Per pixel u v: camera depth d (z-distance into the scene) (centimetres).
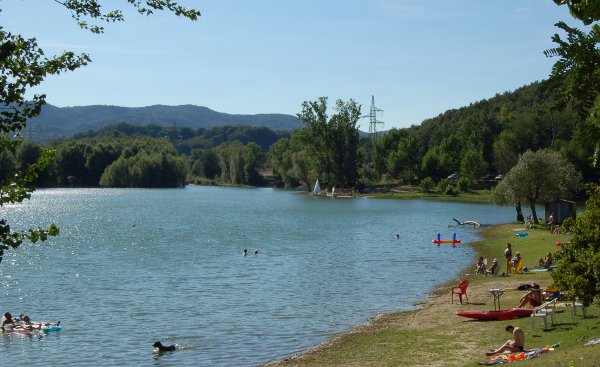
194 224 9425
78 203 14725
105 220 10156
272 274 4759
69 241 7144
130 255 5909
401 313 3366
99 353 2708
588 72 792
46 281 4481
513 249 5803
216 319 3303
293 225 9200
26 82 1069
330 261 5453
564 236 6116
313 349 2711
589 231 2272
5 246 998
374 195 16850
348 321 3228
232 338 2928
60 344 2850
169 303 3716
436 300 3684
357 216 10806
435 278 4503
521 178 7575
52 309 3578
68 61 1109
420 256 5722
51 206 13688
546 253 5228
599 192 2345
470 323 2952
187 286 4269
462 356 2394
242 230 8450
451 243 6681
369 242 6931
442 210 12025
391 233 7919
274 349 2739
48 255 5903
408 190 17512
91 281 4481
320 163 18262
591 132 843
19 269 5025
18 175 1049
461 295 3519
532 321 2567
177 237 7569
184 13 1238
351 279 4506
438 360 2369
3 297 3912
